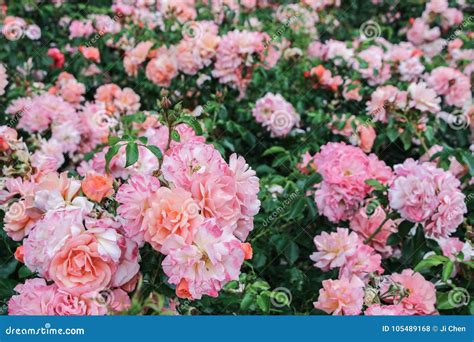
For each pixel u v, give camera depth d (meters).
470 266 1.90
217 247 1.38
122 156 1.77
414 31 4.02
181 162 1.49
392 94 2.85
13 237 1.59
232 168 1.51
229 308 1.91
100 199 1.51
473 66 3.25
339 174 2.12
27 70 3.20
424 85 2.74
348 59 3.31
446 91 3.08
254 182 1.55
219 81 3.22
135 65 3.43
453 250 2.00
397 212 2.06
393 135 2.76
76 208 1.43
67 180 1.52
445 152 2.12
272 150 2.63
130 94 3.21
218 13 3.78
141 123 2.82
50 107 2.80
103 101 3.18
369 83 3.30
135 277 1.47
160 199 1.41
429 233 1.93
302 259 2.39
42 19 3.77
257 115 2.99
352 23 4.42
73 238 1.37
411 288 1.84
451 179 1.88
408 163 1.94
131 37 3.60
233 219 1.48
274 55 3.33
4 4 3.51
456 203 1.87
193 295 1.37
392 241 2.09
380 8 4.44
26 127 2.79
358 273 1.97
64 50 3.75
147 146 1.56
